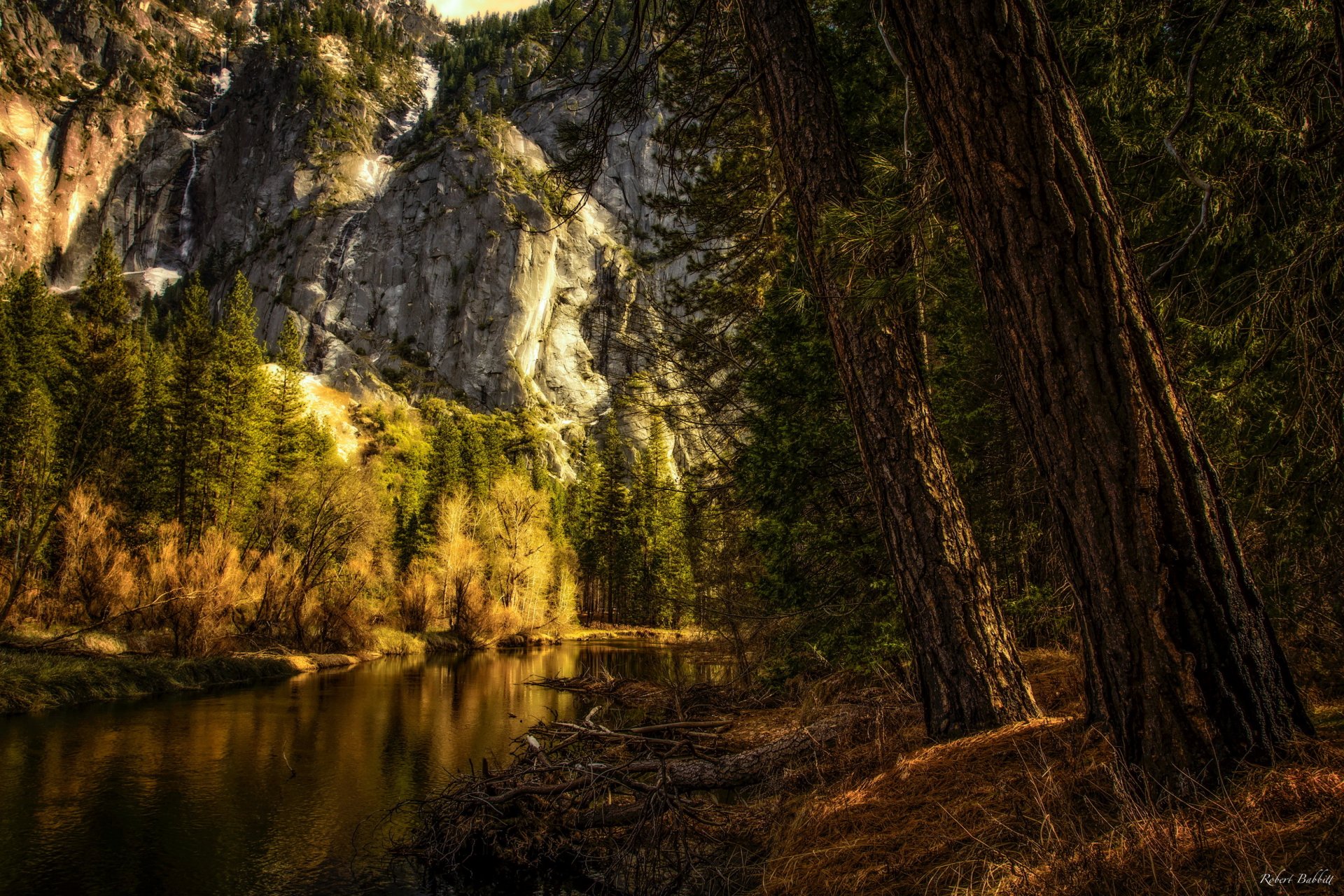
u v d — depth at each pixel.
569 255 124.62
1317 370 4.01
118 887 5.77
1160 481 2.59
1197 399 4.57
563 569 46.03
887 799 3.56
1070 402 2.70
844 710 6.86
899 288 3.74
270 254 135.38
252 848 6.62
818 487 8.36
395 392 113.94
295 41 188.62
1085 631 2.83
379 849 6.58
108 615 20.48
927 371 7.55
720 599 14.38
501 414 109.19
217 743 11.04
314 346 120.06
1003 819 2.77
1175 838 2.13
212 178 167.50
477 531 40.56
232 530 31.31
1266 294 4.15
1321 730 2.66
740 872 4.67
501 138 136.50
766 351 9.25
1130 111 5.16
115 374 36.97
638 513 53.53
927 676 4.42
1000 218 2.81
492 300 119.62
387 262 129.25
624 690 17.28
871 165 4.87
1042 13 2.85
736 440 12.55
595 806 6.00
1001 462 7.95
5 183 152.00
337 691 17.45
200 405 37.56
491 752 10.25
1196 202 4.74
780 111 5.07
